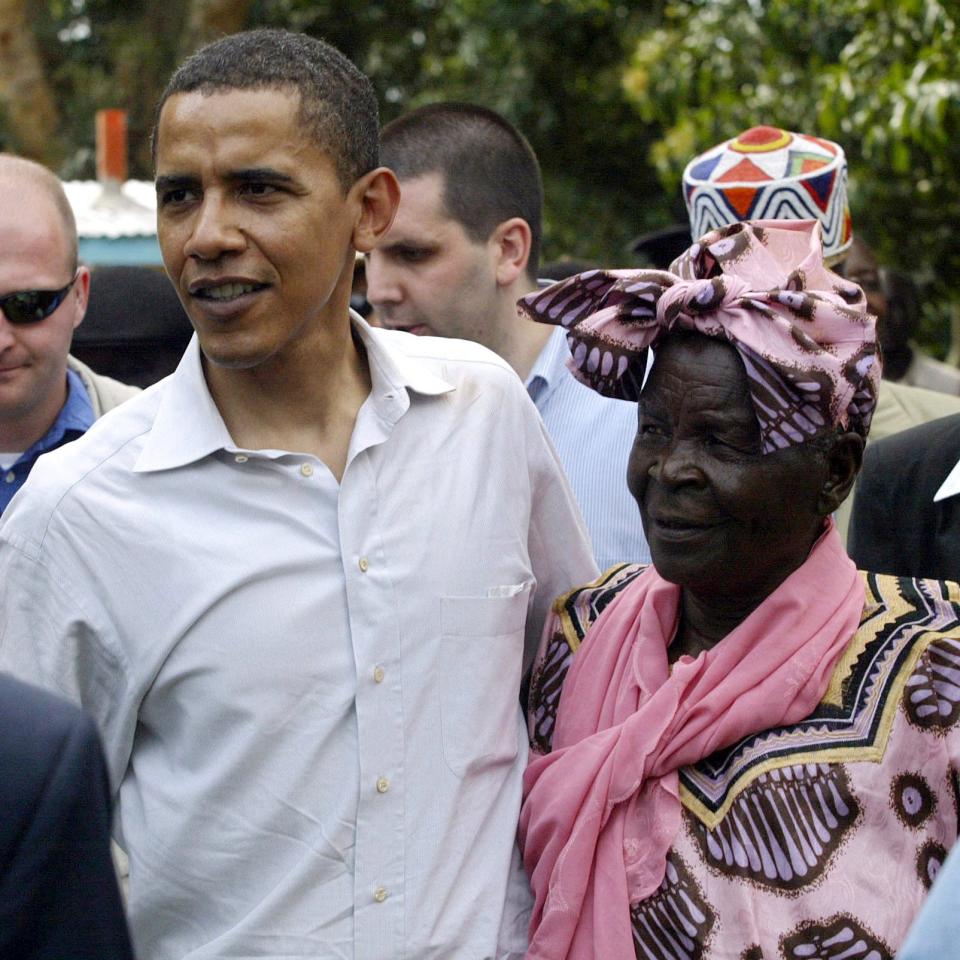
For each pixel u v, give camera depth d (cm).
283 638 277
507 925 288
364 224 296
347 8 1723
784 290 265
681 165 1134
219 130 271
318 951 275
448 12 1605
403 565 287
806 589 273
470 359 312
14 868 189
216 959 278
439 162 427
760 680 269
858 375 264
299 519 283
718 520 269
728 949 258
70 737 196
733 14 1145
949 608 277
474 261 428
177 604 278
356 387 300
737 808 263
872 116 919
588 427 414
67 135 1689
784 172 444
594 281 286
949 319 1298
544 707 306
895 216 1103
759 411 261
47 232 394
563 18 1545
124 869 339
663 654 286
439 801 284
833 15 1055
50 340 397
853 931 253
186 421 284
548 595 328
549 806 279
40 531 282
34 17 1659
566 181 1595
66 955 193
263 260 273
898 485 399
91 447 287
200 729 279
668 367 272
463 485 298
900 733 262
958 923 187
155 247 788
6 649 287
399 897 278
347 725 280
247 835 277
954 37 874
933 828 260
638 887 267
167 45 1681
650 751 269
